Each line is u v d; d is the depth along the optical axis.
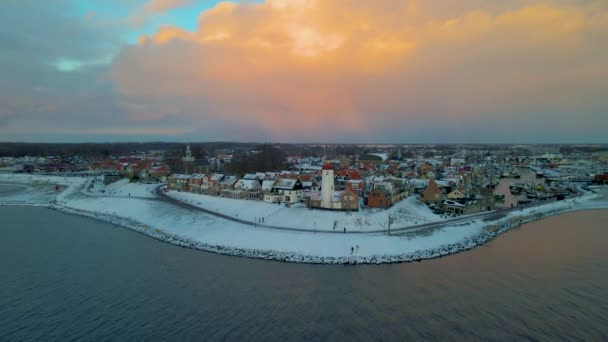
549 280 71.19
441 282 70.50
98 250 90.12
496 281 70.88
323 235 95.19
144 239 101.81
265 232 98.06
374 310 58.88
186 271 75.62
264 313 57.50
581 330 53.00
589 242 99.12
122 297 62.66
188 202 141.75
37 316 56.06
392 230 101.06
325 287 67.94
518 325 54.34
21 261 80.69
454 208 127.50
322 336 51.16
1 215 137.50
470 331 52.75
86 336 50.72
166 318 55.62
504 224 117.69
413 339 50.59
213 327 53.22
